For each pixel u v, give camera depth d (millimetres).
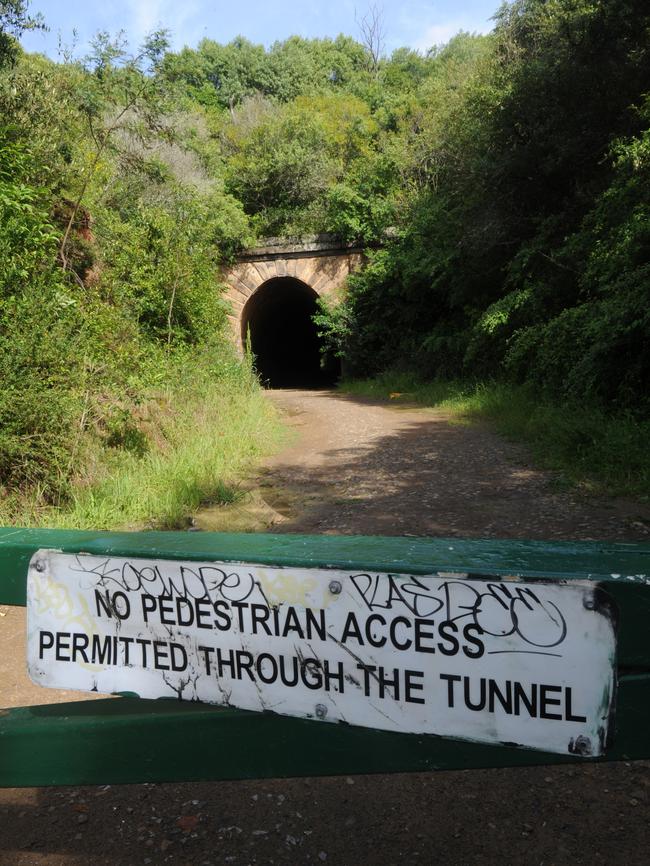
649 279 9195
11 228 8156
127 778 1337
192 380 12148
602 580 1024
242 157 33250
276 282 31312
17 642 3949
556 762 1110
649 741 1064
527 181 15883
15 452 6379
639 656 1043
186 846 2236
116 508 6562
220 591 1230
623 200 10836
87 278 13352
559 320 11688
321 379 42000
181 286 14805
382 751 1197
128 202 17844
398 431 11859
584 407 9984
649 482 6617
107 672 1324
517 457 8781
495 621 1073
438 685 1120
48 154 12414
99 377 8109
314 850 2197
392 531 6027
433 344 20859
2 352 6719
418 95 42156
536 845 2178
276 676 1220
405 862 2123
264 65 57625
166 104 15602
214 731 1277
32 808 2471
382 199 27750
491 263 17609
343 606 1160
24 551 1367
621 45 13367
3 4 12648
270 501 7328
